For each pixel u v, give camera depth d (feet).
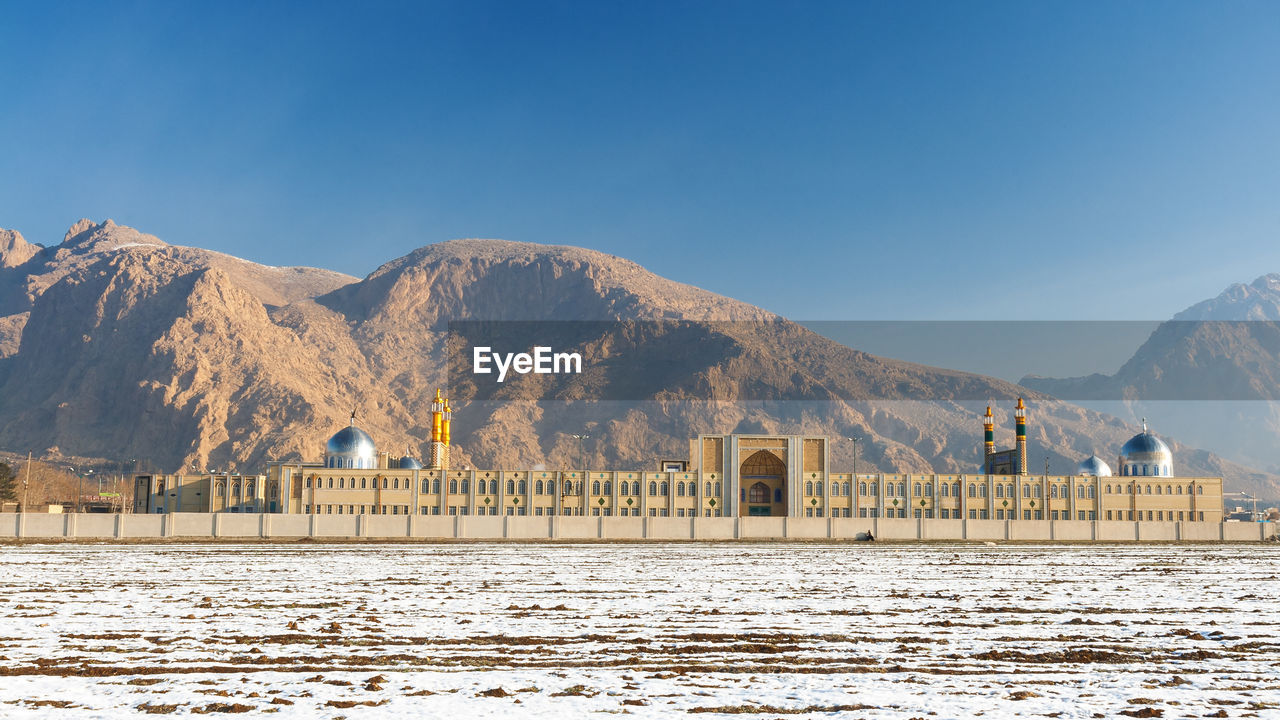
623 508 519.19
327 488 511.81
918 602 169.58
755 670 105.70
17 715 84.84
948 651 118.52
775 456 529.45
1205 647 122.72
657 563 257.14
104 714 85.46
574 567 241.96
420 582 200.85
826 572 230.68
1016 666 108.88
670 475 524.11
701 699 91.56
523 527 372.99
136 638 125.49
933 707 89.04
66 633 130.11
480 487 515.91
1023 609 160.35
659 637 128.67
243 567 236.63
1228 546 365.81
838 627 139.54
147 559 261.03
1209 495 547.90
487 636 128.16
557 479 519.19
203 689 94.48
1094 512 541.34
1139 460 580.71
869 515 531.09
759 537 380.99
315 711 86.79
